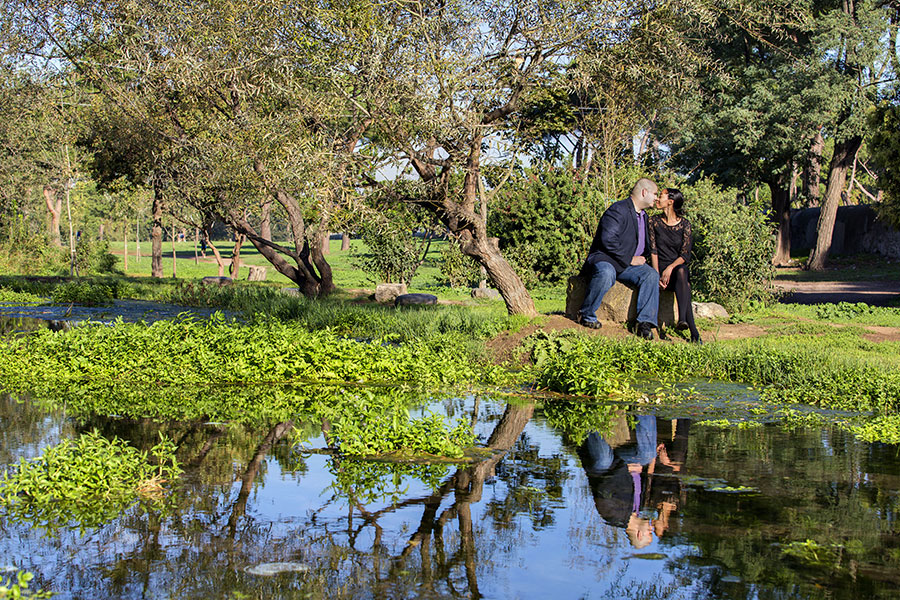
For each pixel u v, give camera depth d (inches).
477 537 188.1
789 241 1640.0
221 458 261.6
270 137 593.3
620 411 345.1
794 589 156.6
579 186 1072.2
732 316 642.2
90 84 854.5
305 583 160.7
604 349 454.3
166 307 917.2
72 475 225.8
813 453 266.2
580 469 247.6
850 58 1326.3
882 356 465.1
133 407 350.0
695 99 1306.6
